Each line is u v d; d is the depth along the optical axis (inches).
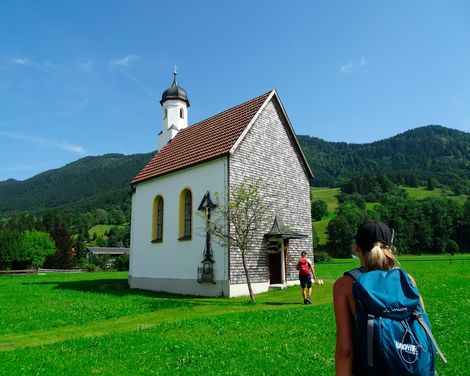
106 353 380.5
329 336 407.2
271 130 1040.8
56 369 331.9
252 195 832.9
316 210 5142.7
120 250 4601.4
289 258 1002.7
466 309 525.0
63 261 3257.9
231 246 866.1
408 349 109.8
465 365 292.4
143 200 1151.0
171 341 418.9
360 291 118.4
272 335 424.8
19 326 579.2
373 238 134.3
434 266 1800.0
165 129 1382.9
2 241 2687.0
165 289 1011.9
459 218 4025.6
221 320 535.8
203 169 964.6
